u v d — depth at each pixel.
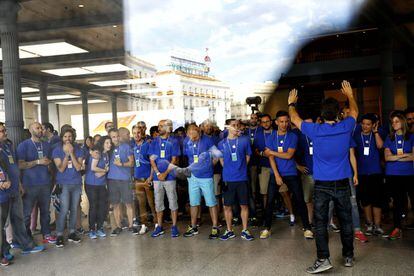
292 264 2.51
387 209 3.67
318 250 2.33
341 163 2.39
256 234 3.38
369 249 2.78
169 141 3.09
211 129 3.19
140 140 2.71
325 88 13.43
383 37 9.86
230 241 3.13
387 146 3.08
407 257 2.55
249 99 3.76
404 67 11.29
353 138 3.16
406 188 3.01
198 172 3.21
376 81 13.23
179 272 2.27
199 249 2.86
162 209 3.32
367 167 3.16
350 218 2.44
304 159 3.45
